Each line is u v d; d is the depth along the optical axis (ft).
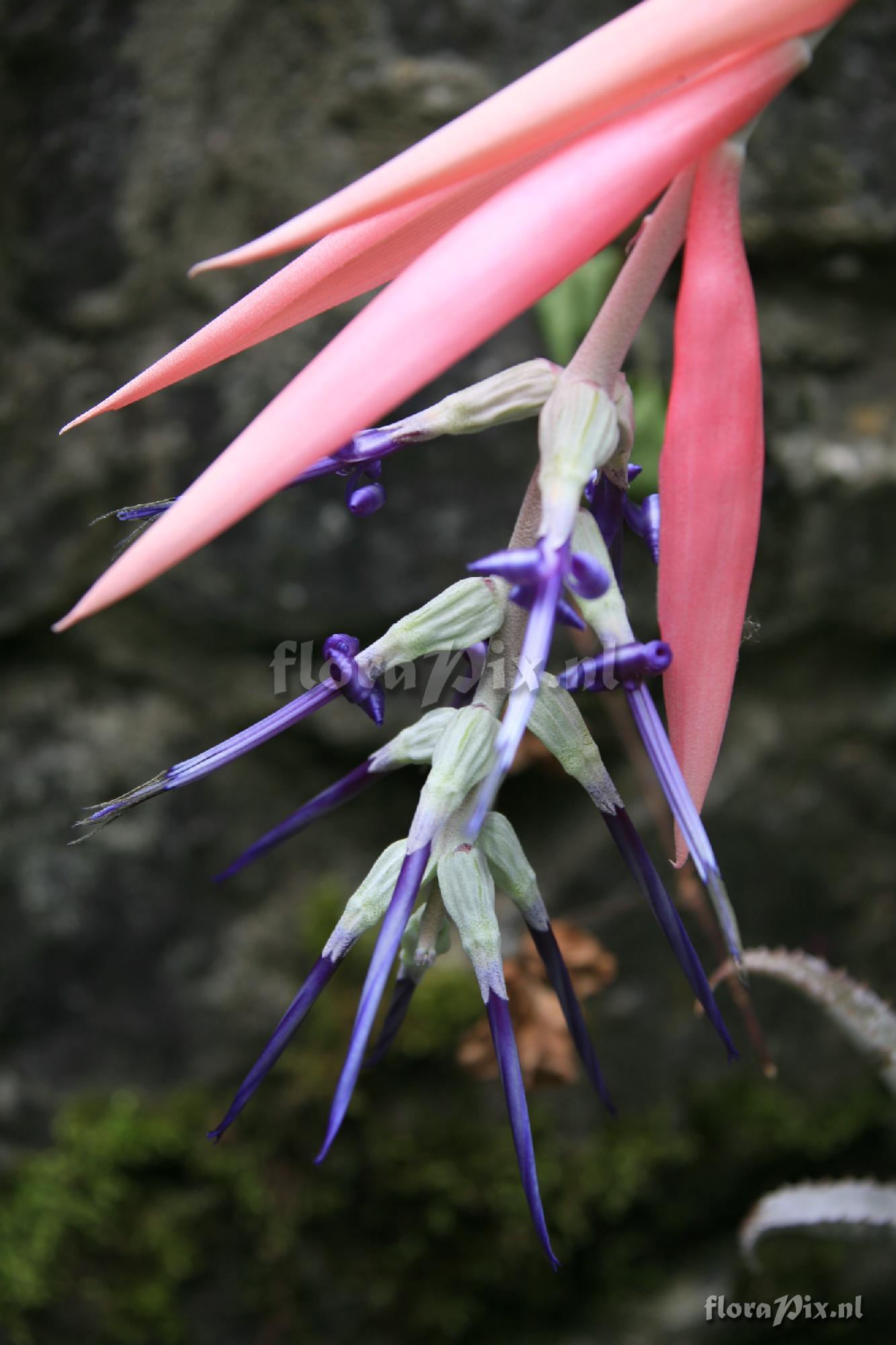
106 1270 2.61
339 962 0.95
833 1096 2.84
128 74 2.37
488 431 2.43
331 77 2.38
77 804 2.61
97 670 2.63
